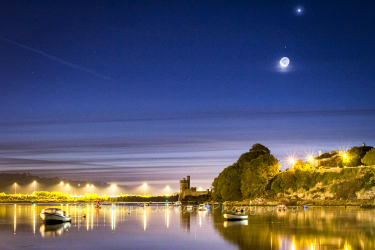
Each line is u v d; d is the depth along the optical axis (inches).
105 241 3166.8
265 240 3112.7
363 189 7111.2
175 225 4357.8
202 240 3171.8
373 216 4968.0
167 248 2832.2
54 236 3457.2
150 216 5876.0
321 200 7480.3
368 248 2714.1
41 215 4601.4
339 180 7514.8
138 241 3154.5
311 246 2812.5
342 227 3836.1
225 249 2770.7
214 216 5757.9
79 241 3171.8
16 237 3398.1
